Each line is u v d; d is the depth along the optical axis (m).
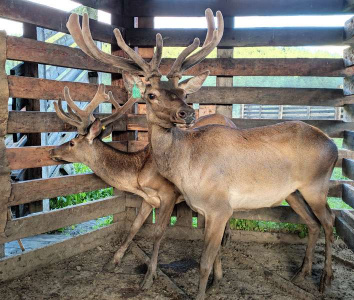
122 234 4.66
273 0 4.49
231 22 4.59
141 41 4.71
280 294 3.26
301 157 3.15
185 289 3.35
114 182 3.73
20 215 4.70
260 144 3.08
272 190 3.11
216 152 2.95
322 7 4.43
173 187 3.54
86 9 7.56
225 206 2.92
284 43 4.53
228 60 4.60
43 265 3.74
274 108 14.17
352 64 4.20
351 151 4.66
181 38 4.70
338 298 3.17
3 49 3.36
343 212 4.38
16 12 3.53
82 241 4.14
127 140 4.77
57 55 3.87
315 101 4.55
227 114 4.74
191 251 4.25
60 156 3.71
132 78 2.83
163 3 4.68
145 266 3.83
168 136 2.85
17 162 3.54
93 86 4.27
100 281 3.48
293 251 4.24
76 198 5.74
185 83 2.94
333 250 4.20
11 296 3.18
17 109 4.42
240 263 3.89
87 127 3.65
